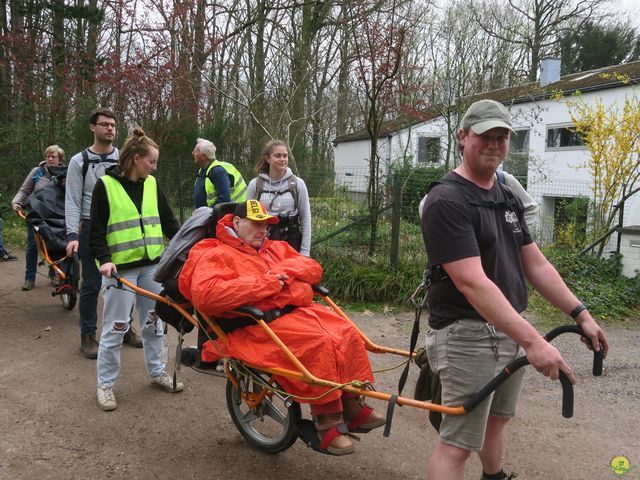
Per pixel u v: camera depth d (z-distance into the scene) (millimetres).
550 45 24547
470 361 2506
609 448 3682
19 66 14492
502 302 2281
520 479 3307
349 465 3420
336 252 7598
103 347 4086
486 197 2531
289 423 3209
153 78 13023
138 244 4191
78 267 6316
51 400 4219
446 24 13359
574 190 16641
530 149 17312
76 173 4906
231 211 3533
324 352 2902
